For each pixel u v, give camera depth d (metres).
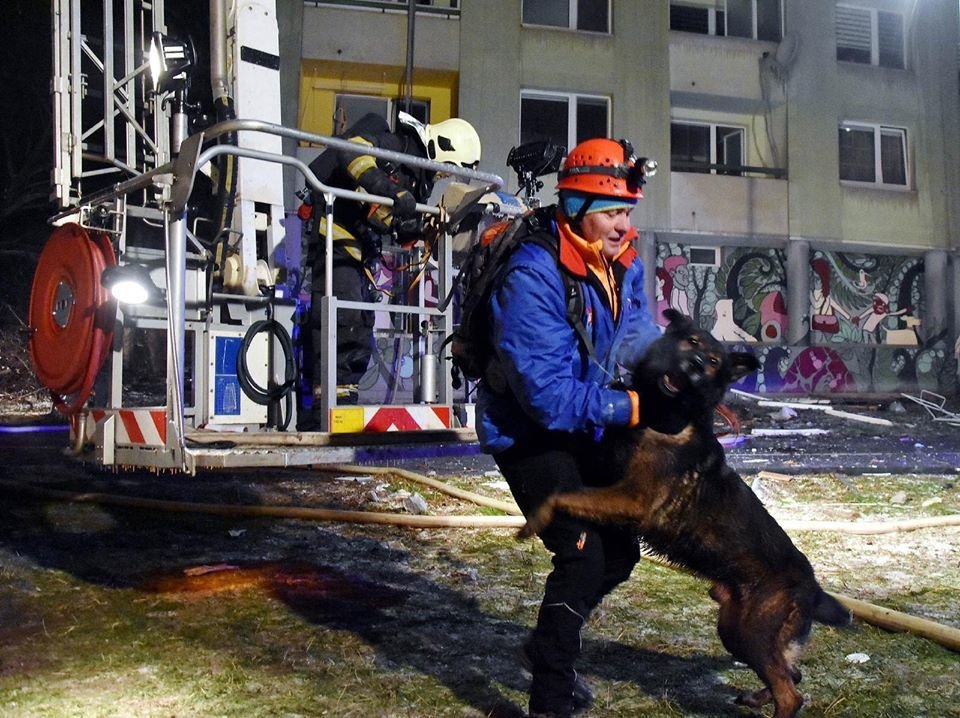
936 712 2.97
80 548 5.10
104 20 5.19
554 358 2.63
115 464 3.92
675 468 2.75
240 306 4.86
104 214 4.32
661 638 3.69
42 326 4.39
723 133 19.16
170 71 4.77
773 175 19.11
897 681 3.23
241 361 4.71
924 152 19.84
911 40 19.95
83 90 5.24
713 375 2.76
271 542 5.28
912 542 5.39
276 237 5.14
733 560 2.77
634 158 2.79
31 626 3.73
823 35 19.28
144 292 3.84
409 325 5.14
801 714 2.95
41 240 18.50
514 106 17.58
